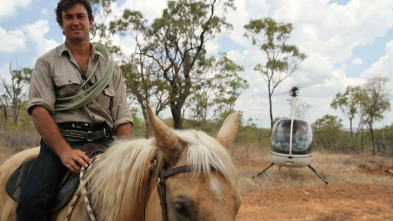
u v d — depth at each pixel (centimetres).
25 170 294
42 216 248
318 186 1070
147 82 2023
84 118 280
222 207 180
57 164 262
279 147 1204
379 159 1902
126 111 310
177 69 2191
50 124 256
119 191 229
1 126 1656
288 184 1079
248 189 1001
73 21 286
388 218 741
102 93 290
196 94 2198
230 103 3027
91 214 230
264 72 3547
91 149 274
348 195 952
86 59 297
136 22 2136
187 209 180
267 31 3362
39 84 268
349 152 2892
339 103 3609
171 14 2328
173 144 203
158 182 200
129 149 247
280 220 704
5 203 305
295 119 1229
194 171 189
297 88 1252
